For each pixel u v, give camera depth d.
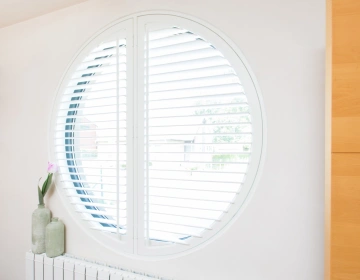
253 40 1.19
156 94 1.39
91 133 1.62
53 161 1.70
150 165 1.40
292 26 1.12
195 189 1.28
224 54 1.24
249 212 1.19
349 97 0.73
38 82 1.77
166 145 1.37
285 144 1.12
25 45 1.83
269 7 1.16
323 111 1.07
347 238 0.73
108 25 1.53
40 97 1.76
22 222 1.83
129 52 1.45
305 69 1.09
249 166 1.20
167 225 1.40
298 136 1.10
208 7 1.28
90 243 1.57
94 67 1.65
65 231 1.65
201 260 1.28
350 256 0.73
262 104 1.17
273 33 1.15
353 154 0.73
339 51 0.74
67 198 1.66
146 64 1.39
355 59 0.73
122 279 1.34
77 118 1.71
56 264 1.53
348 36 0.73
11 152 1.88
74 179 1.71
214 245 1.26
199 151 1.30
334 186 0.75
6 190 1.90
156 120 1.39
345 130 0.73
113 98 1.53
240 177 1.25
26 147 1.82
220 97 1.24
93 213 1.59
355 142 0.72
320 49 1.07
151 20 1.41
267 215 1.15
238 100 1.25
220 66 1.25
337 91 0.74
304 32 1.10
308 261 1.08
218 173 1.27
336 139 0.74
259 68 1.17
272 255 1.14
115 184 1.47
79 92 1.71
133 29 1.45
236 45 1.22
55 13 1.71
